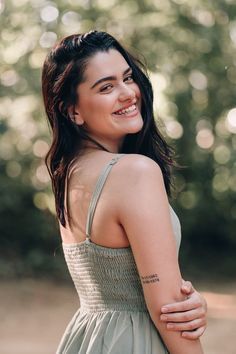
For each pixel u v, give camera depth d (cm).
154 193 209
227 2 1156
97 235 215
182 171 1349
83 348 220
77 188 222
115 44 231
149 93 239
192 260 1466
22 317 966
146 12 1150
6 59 1101
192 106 1241
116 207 210
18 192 1283
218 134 1289
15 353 742
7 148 1226
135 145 242
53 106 233
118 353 212
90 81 225
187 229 1415
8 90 1098
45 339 829
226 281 1377
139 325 214
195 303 208
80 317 229
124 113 227
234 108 1259
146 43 1139
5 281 1202
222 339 828
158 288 206
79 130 230
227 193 1381
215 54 1202
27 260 1274
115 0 1142
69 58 227
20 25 1092
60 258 1295
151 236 206
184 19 1168
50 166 237
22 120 1142
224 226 1444
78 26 1113
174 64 1178
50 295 1129
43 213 1288
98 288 220
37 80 1080
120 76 227
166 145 246
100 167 219
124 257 213
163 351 214
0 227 1315
